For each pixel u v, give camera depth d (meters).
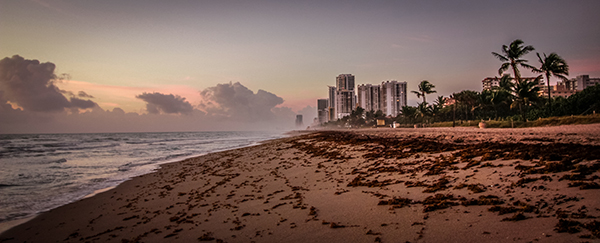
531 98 46.88
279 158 21.27
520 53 50.28
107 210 9.93
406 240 4.96
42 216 9.56
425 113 86.81
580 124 34.38
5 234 8.03
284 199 8.95
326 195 8.77
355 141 29.02
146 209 9.66
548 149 10.56
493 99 60.56
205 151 36.16
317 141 37.78
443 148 14.87
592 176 6.33
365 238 5.29
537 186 6.39
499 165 8.86
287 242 5.59
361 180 10.21
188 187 12.88
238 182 12.95
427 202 6.68
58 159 27.33
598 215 4.56
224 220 7.48
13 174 18.28
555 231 4.38
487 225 5.03
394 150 16.77
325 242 5.37
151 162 24.38
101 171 19.34
